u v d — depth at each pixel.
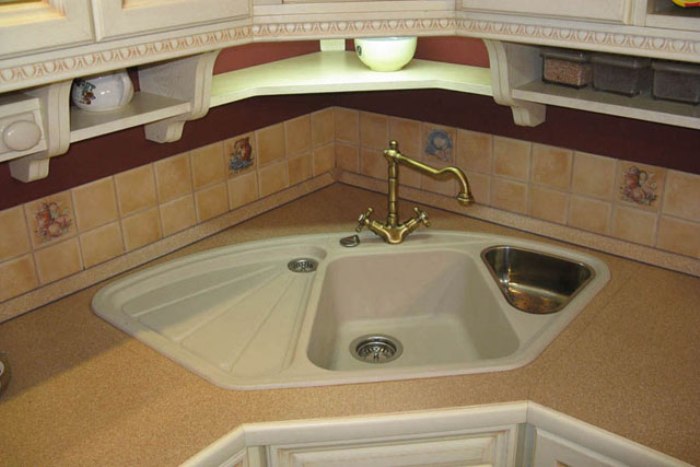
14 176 1.39
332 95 2.12
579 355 1.38
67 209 1.58
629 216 1.72
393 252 1.80
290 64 1.85
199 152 1.82
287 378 1.31
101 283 1.67
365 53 1.72
